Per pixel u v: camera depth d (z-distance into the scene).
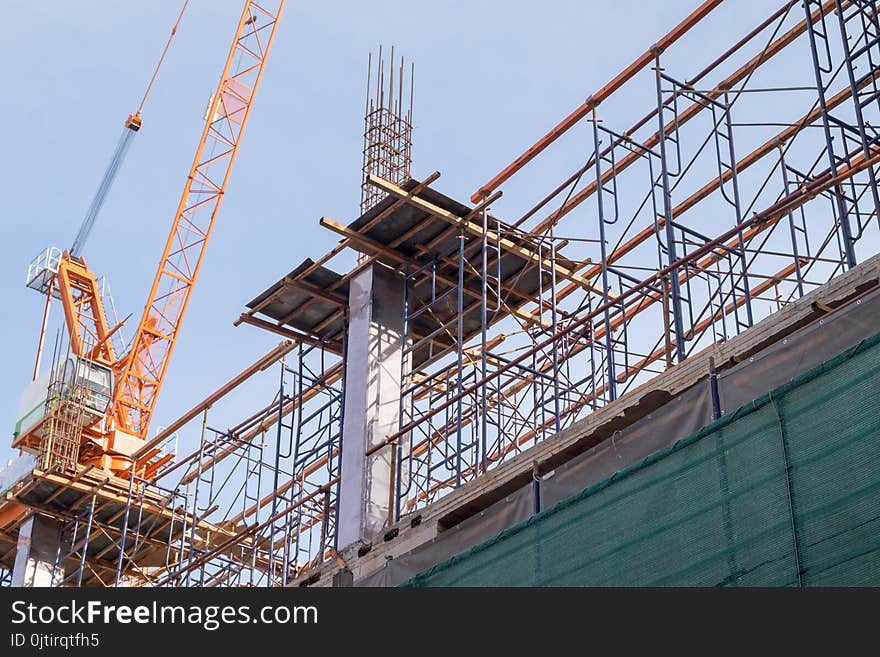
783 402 18.36
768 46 30.88
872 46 25.14
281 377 38.75
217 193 72.38
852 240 24.56
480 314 37.44
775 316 21.27
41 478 49.53
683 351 25.41
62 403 57.28
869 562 16.47
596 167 30.92
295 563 39.47
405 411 33.59
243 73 74.38
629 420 22.83
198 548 48.28
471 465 34.06
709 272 29.16
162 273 70.94
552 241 35.56
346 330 36.50
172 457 54.50
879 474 16.83
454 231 34.53
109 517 51.00
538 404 33.97
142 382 69.69
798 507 17.55
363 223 34.59
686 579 18.44
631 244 36.59
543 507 22.50
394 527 28.19
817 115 31.31
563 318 37.19
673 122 33.28
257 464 45.22
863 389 17.44
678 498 19.14
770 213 23.64
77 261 74.00
